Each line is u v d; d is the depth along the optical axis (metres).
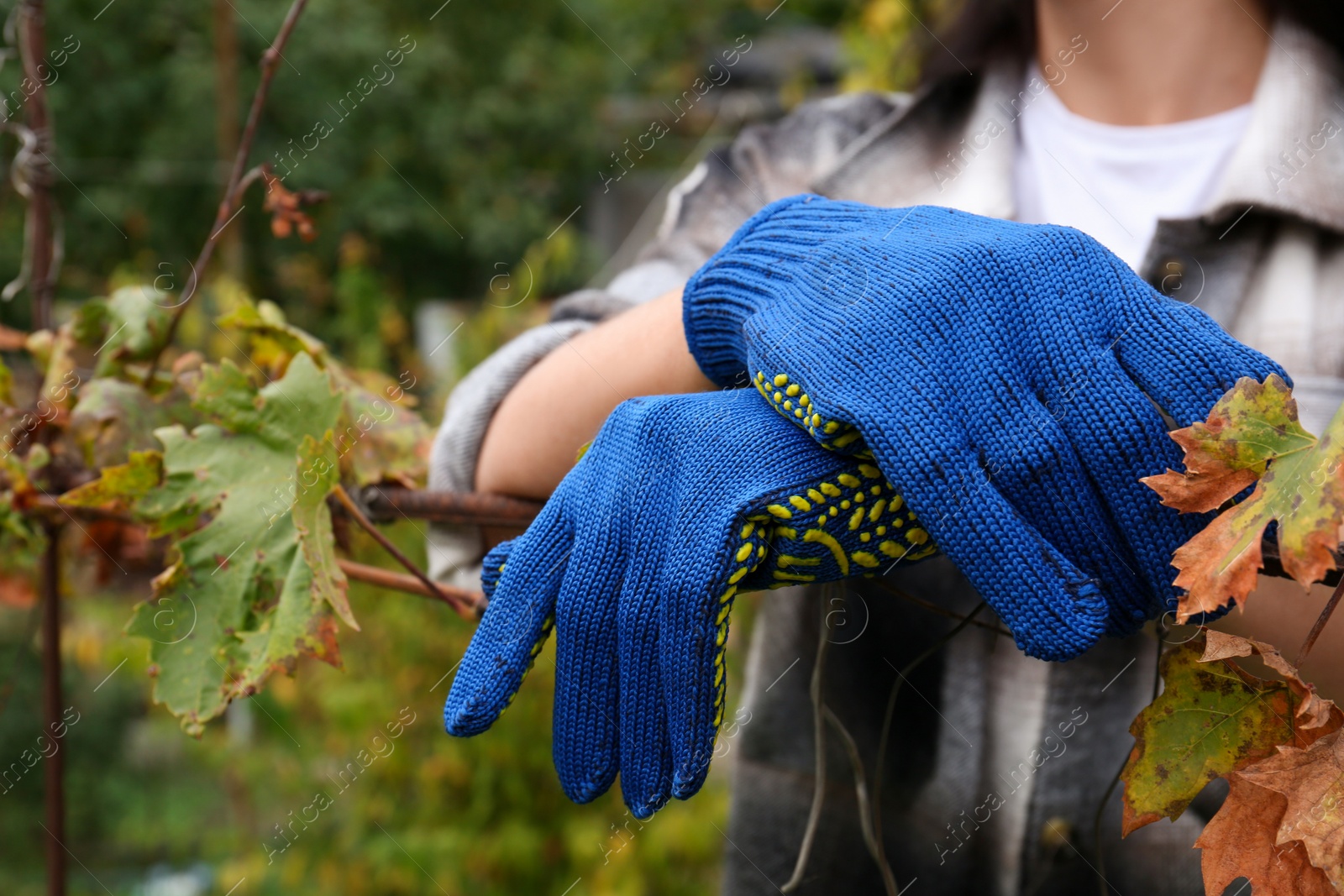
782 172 0.97
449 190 6.34
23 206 4.05
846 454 0.70
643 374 0.82
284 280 4.41
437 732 2.33
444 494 0.85
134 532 1.01
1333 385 0.80
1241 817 0.66
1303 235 0.83
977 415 0.68
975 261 0.70
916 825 0.94
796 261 0.75
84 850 3.06
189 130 5.64
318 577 0.79
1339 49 0.86
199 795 3.19
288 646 0.80
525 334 0.89
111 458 0.92
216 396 0.83
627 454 0.72
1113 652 0.89
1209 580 0.63
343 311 3.35
